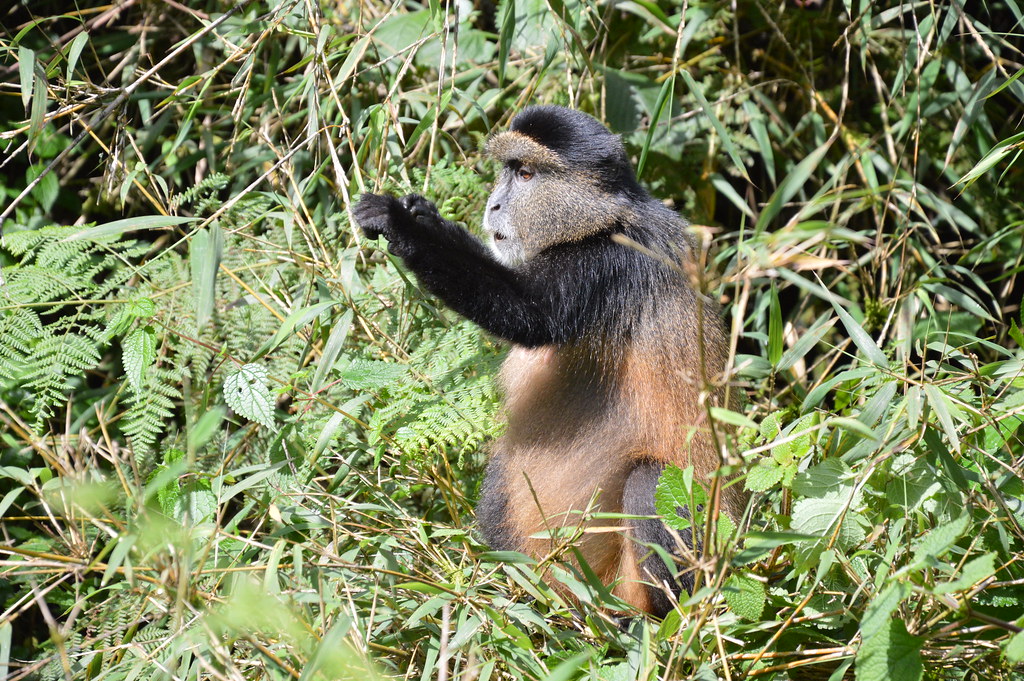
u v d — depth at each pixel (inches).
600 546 319.3
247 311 334.3
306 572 271.1
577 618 278.4
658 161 470.9
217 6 445.4
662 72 496.1
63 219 451.8
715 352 326.6
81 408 389.7
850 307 395.5
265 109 446.0
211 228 278.5
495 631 252.5
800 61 485.1
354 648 244.1
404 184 379.9
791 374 426.6
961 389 326.3
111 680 256.4
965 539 269.9
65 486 257.1
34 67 319.9
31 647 355.3
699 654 245.6
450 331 340.8
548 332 317.4
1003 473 283.0
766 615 270.7
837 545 259.0
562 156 333.4
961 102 474.6
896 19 501.7
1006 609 258.5
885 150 492.7
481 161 421.4
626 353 327.9
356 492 326.0
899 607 239.9
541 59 460.4
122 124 379.2
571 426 331.0
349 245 355.3
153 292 324.8
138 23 463.8
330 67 400.2
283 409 390.6
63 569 256.4
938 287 392.5
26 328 297.0
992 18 501.7
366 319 352.8
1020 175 495.8
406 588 260.1
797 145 497.4
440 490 361.7
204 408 296.8
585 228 332.5
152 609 261.3
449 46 451.2
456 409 309.0
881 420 300.7
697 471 313.6
